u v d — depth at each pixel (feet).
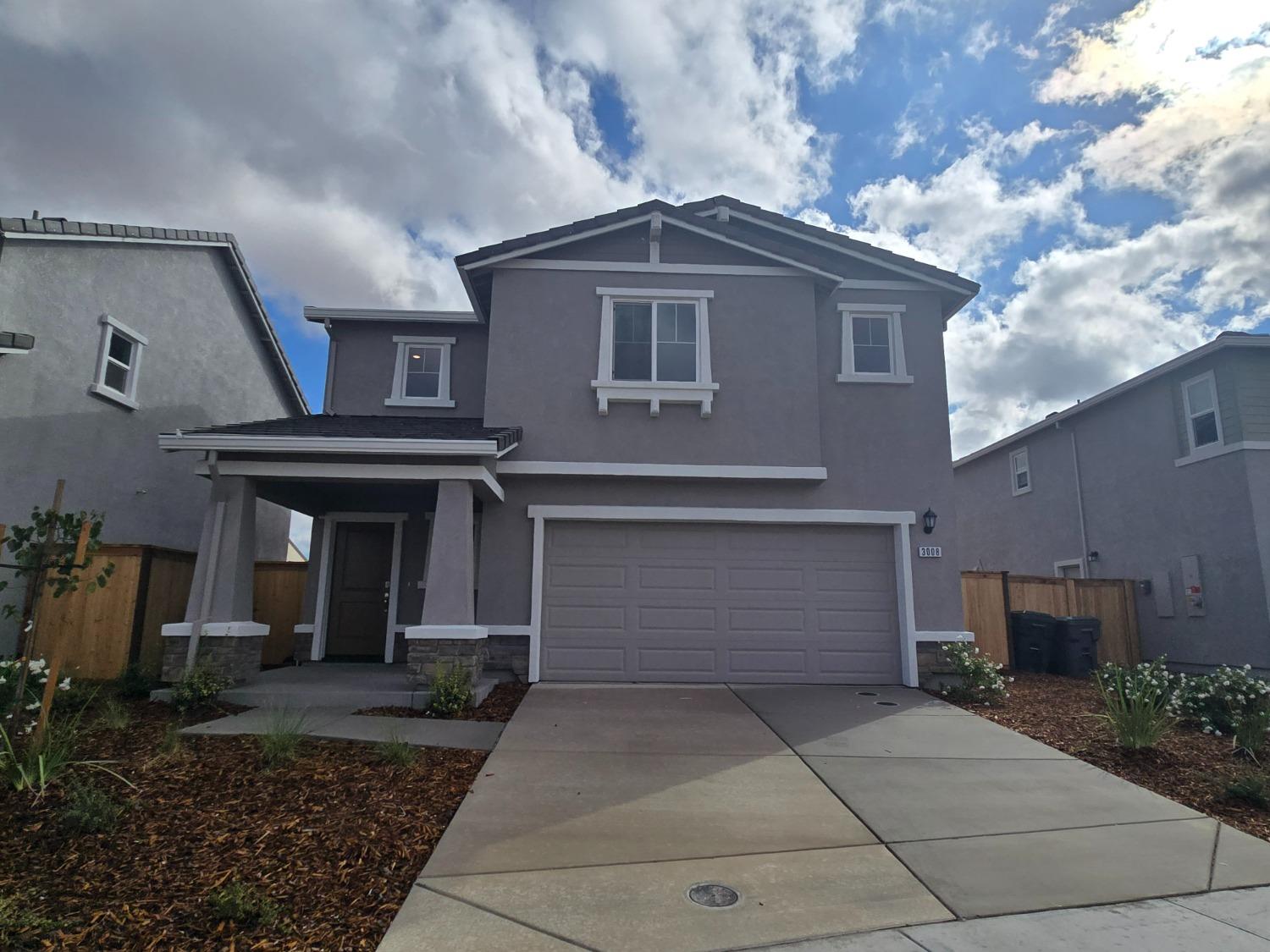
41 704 18.90
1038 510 59.67
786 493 34.94
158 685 28.86
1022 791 18.97
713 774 19.81
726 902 12.69
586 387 34.65
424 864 13.93
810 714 27.25
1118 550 50.55
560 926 11.72
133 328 38.65
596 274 35.73
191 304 43.52
